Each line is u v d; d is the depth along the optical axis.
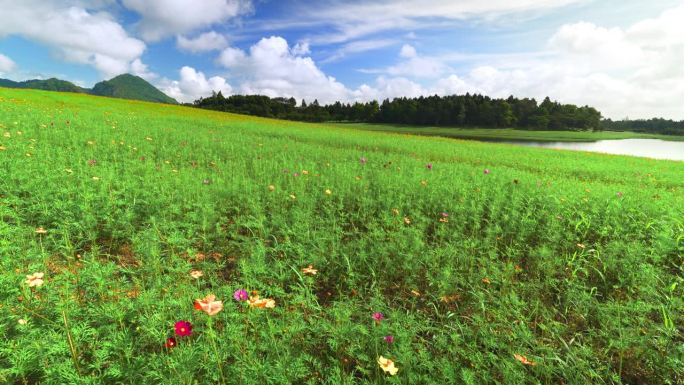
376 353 2.58
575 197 6.96
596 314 3.40
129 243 4.56
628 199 7.00
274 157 11.84
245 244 4.41
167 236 4.53
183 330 2.16
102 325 2.72
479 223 5.67
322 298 3.70
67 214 4.59
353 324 2.91
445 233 5.24
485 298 3.58
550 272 4.06
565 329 3.13
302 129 30.55
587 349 2.71
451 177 9.14
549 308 3.56
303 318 3.21
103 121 16.91
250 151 12.55
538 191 7.52
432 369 2.54
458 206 6.16
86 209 4.64
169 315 2.85
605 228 5.20
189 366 2.26
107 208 4.86
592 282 4.14
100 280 2.98
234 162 10.12
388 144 21.52
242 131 22.86
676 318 3.16
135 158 8.98
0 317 2.51
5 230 3.80
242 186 6.92
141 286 3.32
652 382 2.66
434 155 17.91
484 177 9.33
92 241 4.17
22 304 2.75
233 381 2.32
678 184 12.81
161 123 20.73
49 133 10.82
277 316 3.12
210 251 4.46
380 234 4.84
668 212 6.09
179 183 6.57
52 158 7.27
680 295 3.71
